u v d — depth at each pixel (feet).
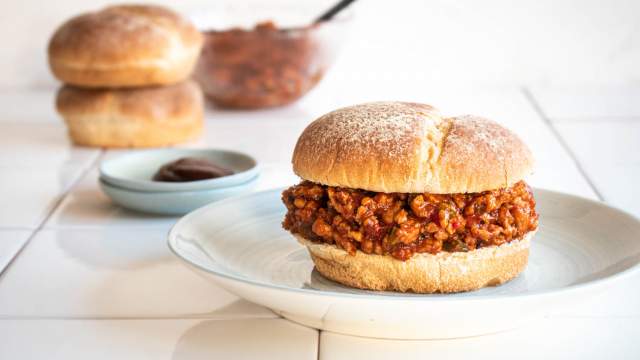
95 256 1.84
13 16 3.35
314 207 1.63
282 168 2.39
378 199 1.56
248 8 3.26
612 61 3.34
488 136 1.59
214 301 1.64
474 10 3.31
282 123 2.86
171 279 1.73
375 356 1.45
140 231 1.97
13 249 1.87
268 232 1.80
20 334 1.53
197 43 2.74
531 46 3.33
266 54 2.92
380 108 1.65
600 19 3.30
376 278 1.58
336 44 3.00
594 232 1.72
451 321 1.42
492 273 1.58
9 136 2.78
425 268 1.55
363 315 1.41
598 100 3.08
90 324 1.57
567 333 1.52
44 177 2.36
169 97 2.64
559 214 1.79
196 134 2.70
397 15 3.32
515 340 1.50
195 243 1.70
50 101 3.25
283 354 1.46
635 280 1.70
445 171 1.54
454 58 3.35
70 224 2.02
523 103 3.05
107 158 2.54
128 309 1.61
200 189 2.02
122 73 2.59
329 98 3.17
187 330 1.54
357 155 1.57
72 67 2.60
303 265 1.70
